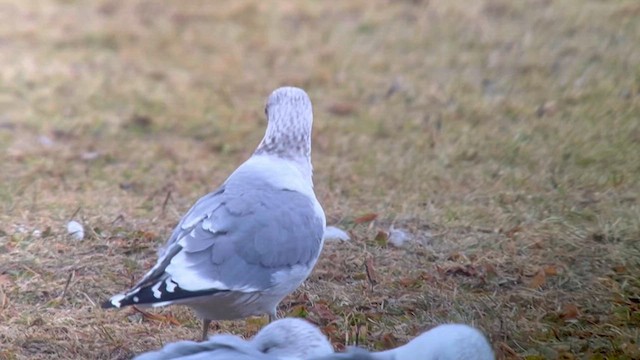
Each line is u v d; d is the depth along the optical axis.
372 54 18.64
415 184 13.02
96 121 15.59
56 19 20.06
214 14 20.62
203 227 7.71
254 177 8.16
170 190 12.69
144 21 20.22
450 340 6.24
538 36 18.55
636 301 9.60
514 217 11.67
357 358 6.26
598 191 12.62
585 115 15.41
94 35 19.38
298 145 8.46
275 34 19.77
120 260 10.27
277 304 8.47
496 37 18.72
